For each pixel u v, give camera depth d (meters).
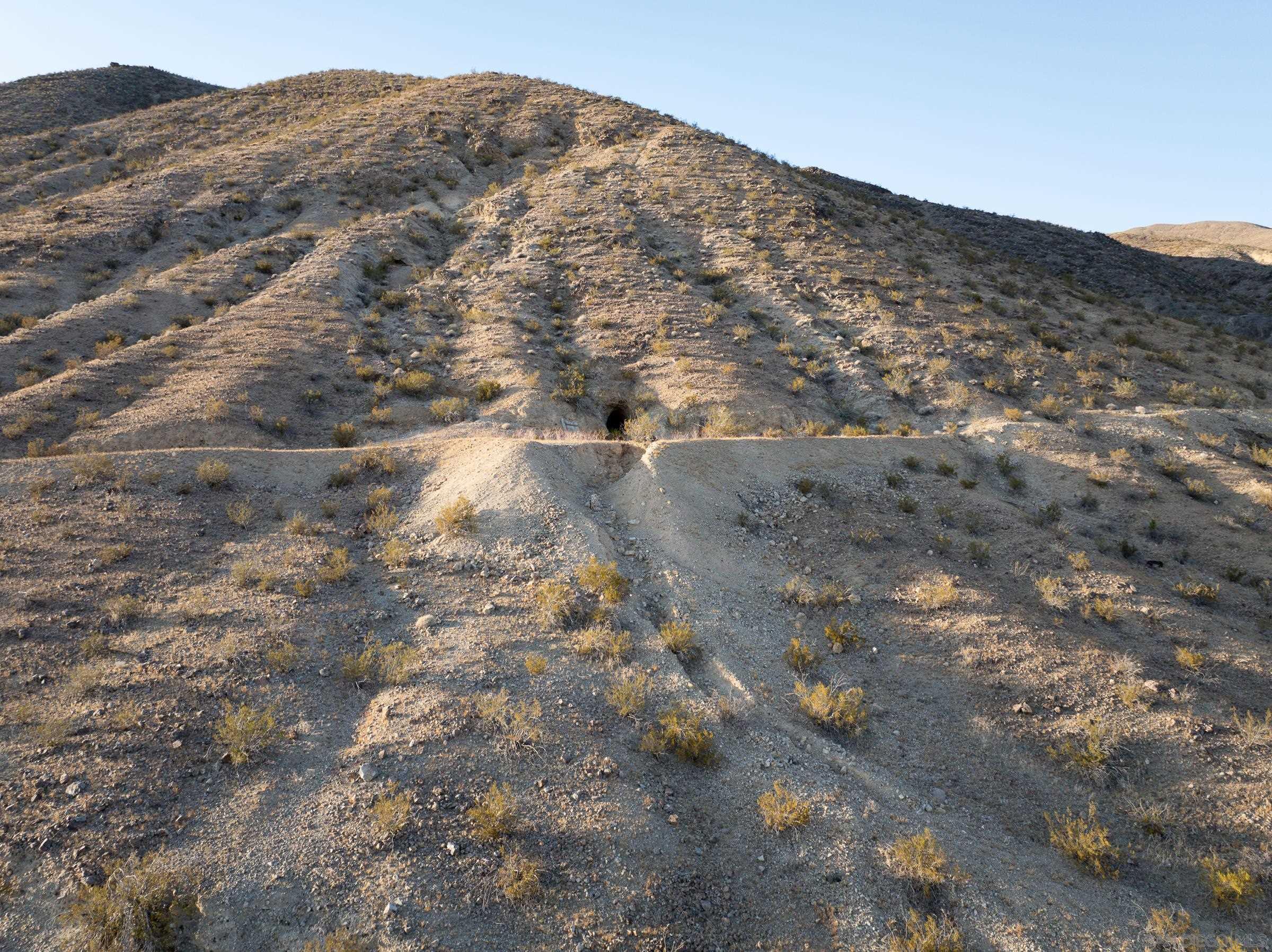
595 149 59.44
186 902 8.04
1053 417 25.81
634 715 11.70
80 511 15.95
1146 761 11.51
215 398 25.08
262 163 52.66
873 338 32.31
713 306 35.22
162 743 10.02
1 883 7.96
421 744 10.40
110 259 39.31
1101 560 17.47
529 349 31.25
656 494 18.06
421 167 53.62
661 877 9.02
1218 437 24.22
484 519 16.70
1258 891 9.44
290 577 14.56
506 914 8.34
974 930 8.73
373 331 32.94
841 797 10.46
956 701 12.98
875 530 18.12
